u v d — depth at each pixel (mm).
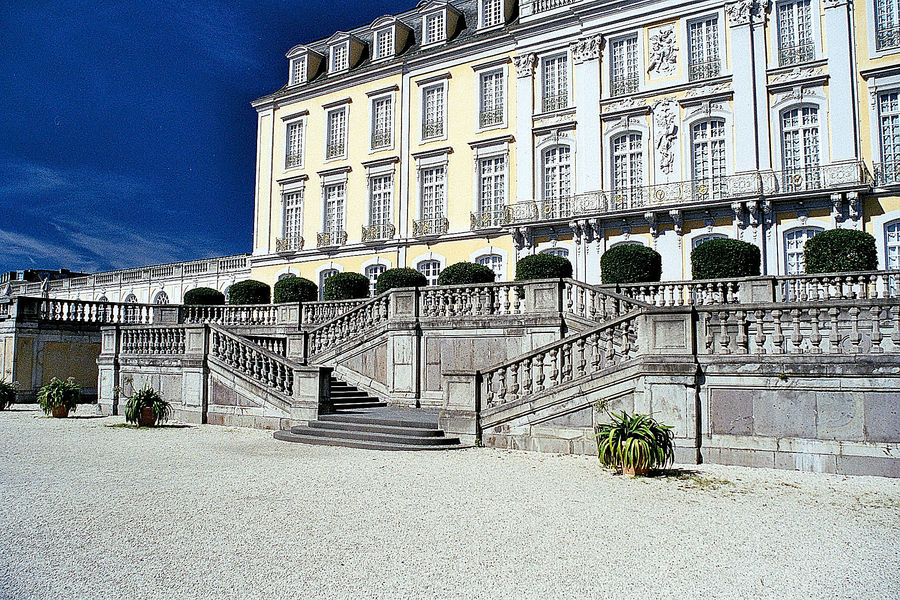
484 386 13102
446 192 29484
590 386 11812
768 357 10664
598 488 9117
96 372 25234
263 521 7391
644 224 24344
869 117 21641
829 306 10539
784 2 23000
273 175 35000
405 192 30531
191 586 5469
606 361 12039
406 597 5266
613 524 7371
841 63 22000
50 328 23859
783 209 22172
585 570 5906
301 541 6664
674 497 8641
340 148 32906
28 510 7848
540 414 12227
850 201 21062
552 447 12070
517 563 6070
